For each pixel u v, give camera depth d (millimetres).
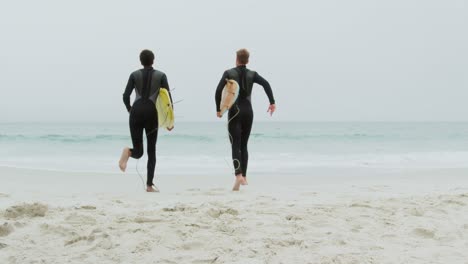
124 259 2816
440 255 2924
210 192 5719
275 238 3219
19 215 3928
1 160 12344
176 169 9984
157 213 3996
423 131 34719
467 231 3549
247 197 5230
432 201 4789
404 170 9656
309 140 22250
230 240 3166
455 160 12945
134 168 10148
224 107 5938
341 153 16328
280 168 10281
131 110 5766
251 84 6133
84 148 17859
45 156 14109
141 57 5816
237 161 5969
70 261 2799
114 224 3561
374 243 3188
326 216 3941
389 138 24641
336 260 2768
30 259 2834
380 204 4594
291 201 4887
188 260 2791
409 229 3576
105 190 6148
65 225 3496
